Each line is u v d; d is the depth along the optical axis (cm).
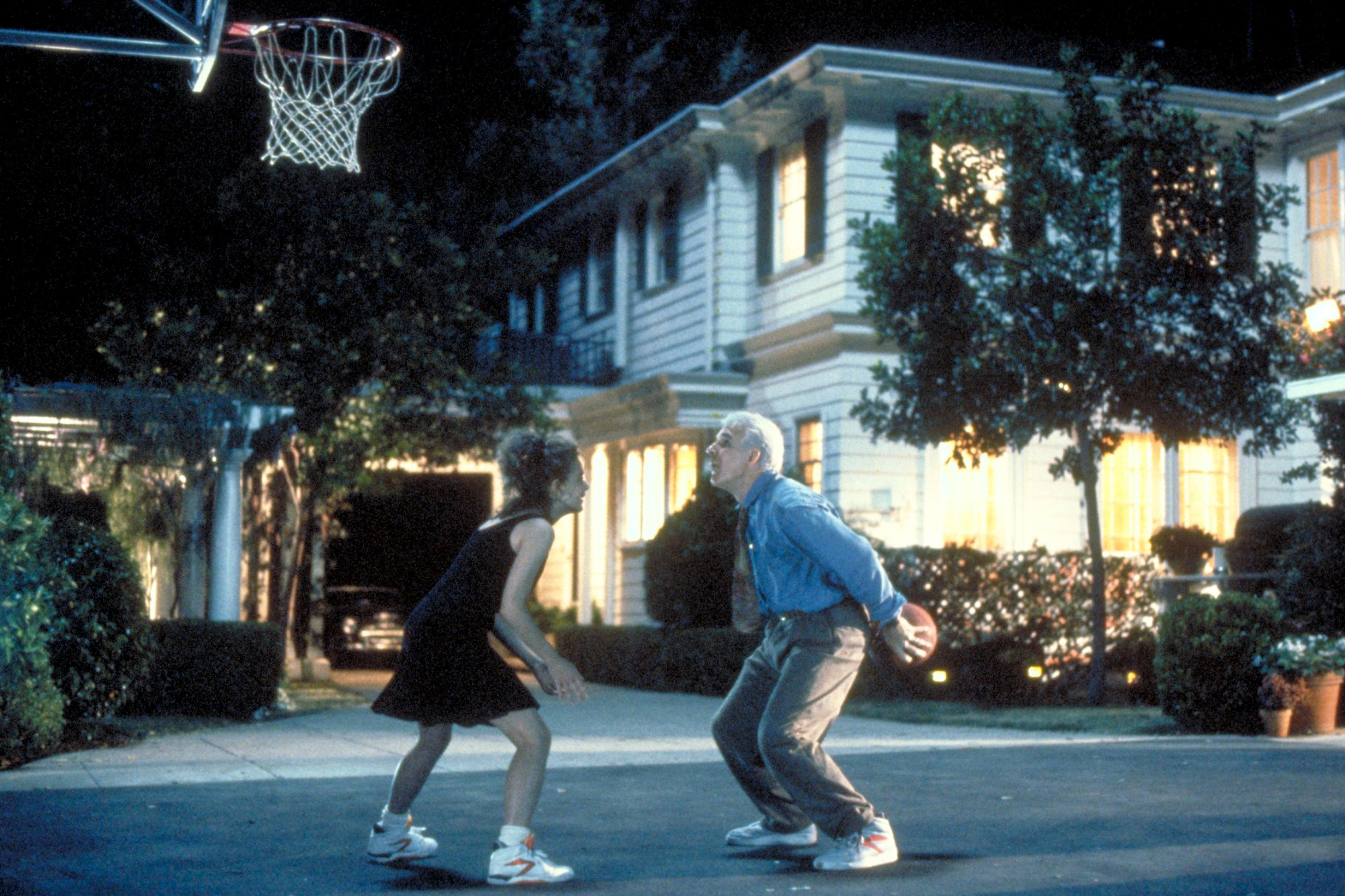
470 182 3466
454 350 2005
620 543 2452
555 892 552
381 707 586
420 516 3622
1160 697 1317
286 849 651
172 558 1700
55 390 1513
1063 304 1455
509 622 570
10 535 1022
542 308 2988
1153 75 1524
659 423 2220
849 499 1881
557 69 3881
